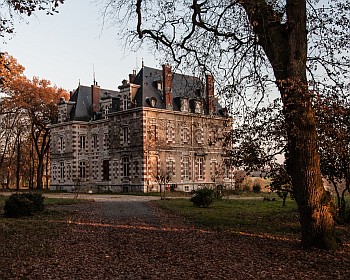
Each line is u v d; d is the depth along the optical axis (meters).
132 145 51.50
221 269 9.51
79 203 31.89
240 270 9.39
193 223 18.34
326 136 11.79
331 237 11.41
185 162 53.78
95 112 61.31
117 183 53.66
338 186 18.97
